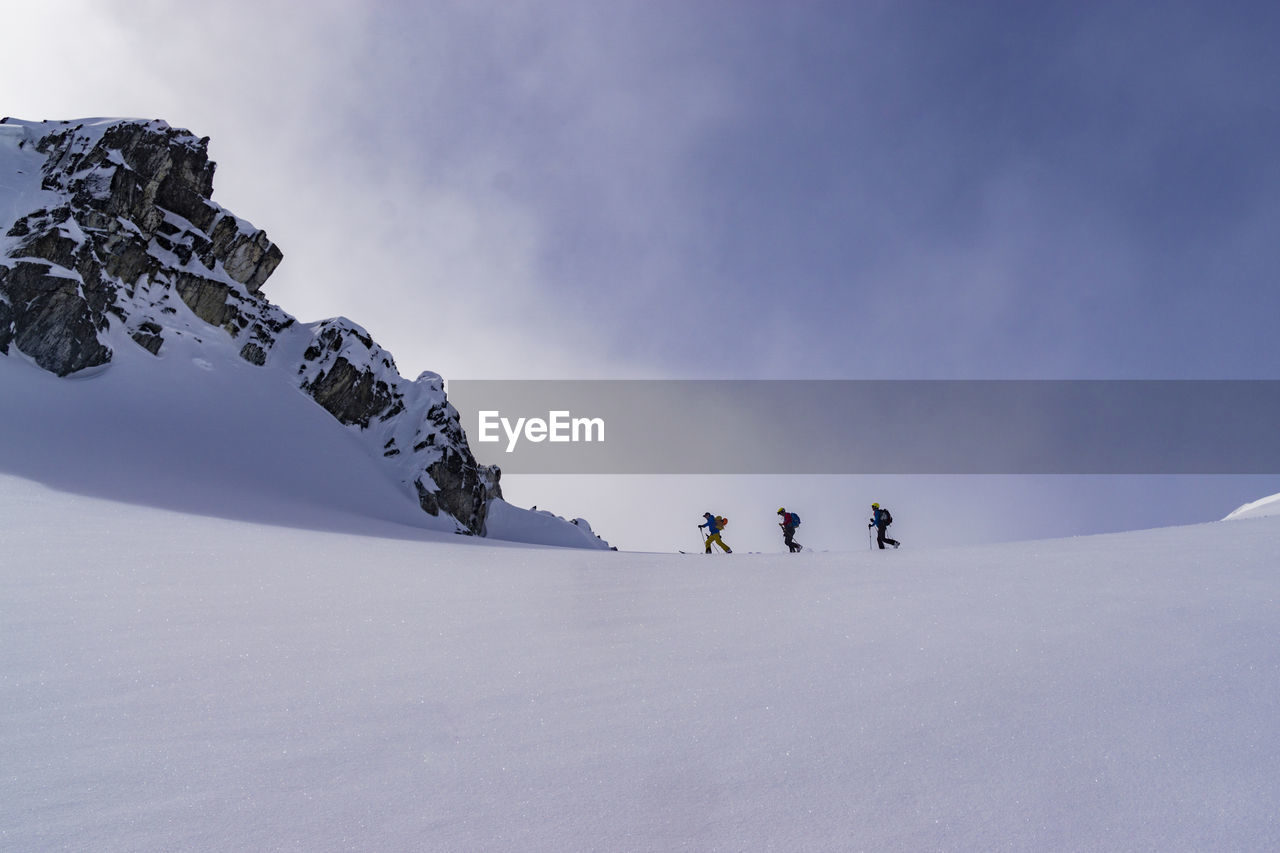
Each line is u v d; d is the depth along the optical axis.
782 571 6.33
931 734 2.32
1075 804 1.83
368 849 1.71
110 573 5.50
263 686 3.04
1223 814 1.73
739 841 1.73
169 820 1.87
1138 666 2.82
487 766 2.21
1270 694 2.43
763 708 2.65
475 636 3.94
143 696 2.90
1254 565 4.65
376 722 2.61
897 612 4.14
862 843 1.70
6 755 2.30
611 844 1.72
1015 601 4.18
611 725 2.54
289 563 6.74
